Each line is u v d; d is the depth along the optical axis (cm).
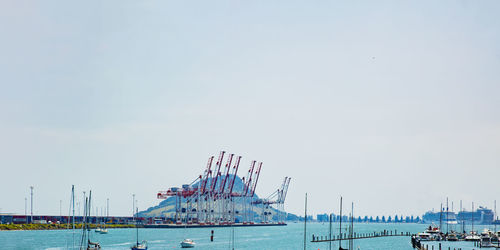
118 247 17488
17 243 19138
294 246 18838
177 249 17450
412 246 17850
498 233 16900
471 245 17088
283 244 19912
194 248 17775
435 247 16350
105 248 17062
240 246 18762
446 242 18600
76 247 17025
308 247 18412
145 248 15500
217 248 17875
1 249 16762
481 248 15650
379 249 17162
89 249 14250
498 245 15275
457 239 18938
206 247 18312
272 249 17500
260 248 17900
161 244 19500
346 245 19025
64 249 16550
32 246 17850
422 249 14325
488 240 15800
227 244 19812
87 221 14812
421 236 19250
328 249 17600
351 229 15838
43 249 16700
